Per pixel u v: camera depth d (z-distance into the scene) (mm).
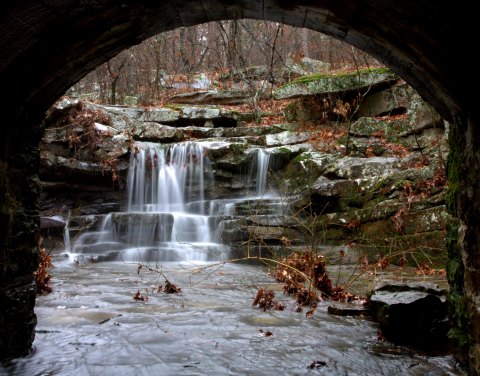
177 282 6934
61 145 11914
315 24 3004
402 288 4363
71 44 2674
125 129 13398
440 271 7117
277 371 3145
